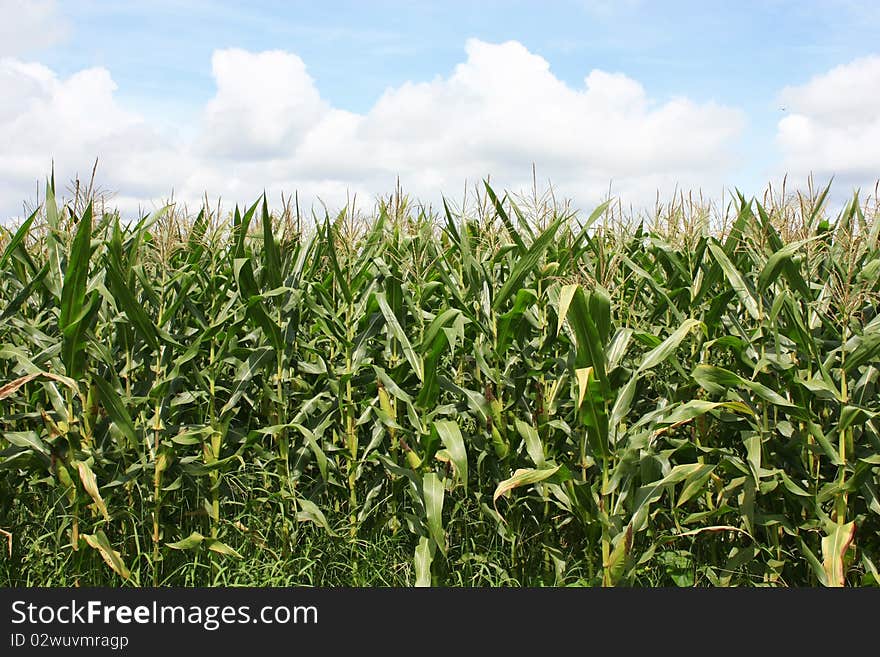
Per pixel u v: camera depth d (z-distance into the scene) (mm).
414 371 5246
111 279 4715
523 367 5645
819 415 5215
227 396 6312
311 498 5504
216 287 6027
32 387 5621
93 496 4531
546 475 4312
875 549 5250
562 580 4988
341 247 6320
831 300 5273
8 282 6082
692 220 6262
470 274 5762
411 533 5578
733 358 5793
